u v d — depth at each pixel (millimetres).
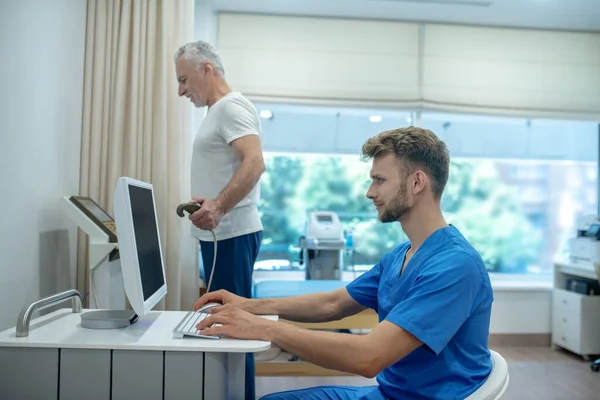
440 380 1148
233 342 1169
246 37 3852
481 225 4863
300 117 4609
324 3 3682
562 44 4129
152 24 2910
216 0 3648
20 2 1984
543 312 4215
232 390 1232
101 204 2850
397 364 1210
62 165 2518
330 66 3922
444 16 3891
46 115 2291
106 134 2871
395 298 1269
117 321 1344
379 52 3963
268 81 3867
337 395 1330
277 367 2910
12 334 1251
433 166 1220
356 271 4676
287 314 1520
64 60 2533
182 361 1139
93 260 2027
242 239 1989
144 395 1144
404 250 1380
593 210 4867
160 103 2891
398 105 3969
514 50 4078
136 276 1209
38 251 2189
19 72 1981
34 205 2143
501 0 3576
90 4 2863
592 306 3760
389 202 1230
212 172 2016
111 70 2891
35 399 1152
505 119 4316
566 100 4125
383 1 3635
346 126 4656
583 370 3525
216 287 1993
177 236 2912
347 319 2869
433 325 1082
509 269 4836
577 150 4840
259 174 1884
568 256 4488
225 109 1945
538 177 4859
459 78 4027
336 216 4141
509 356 3869
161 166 2869
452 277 1120
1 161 1822
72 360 1149
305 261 4039
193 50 2066
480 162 4836
